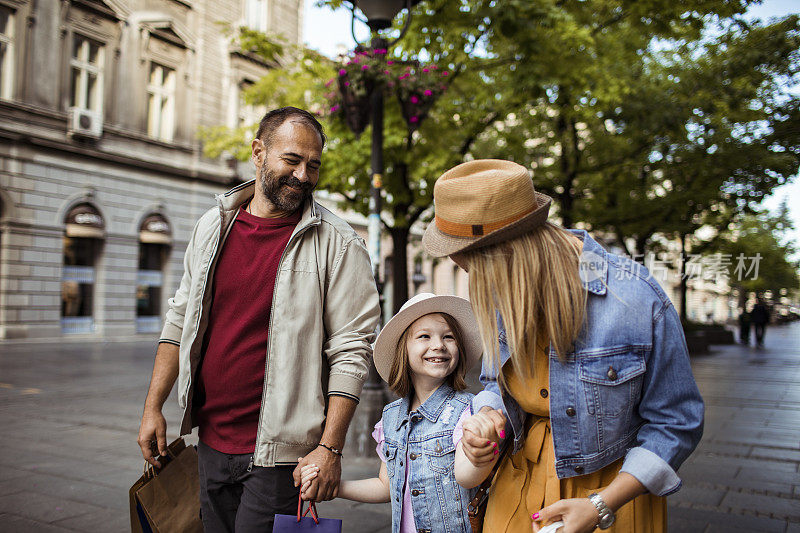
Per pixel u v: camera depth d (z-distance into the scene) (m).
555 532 1.36
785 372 12.93
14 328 18.05
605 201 16.33
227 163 24.31
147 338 20.97
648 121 12.79
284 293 2.13
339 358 2.14
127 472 4.92
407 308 2.13
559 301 1.45
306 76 12.41
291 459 2.06
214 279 2.20
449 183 1.48
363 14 7.01
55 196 19.09
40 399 8.55
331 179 11.02
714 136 12.70
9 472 4.89
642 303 1.45
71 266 19.97
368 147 10.21
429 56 9.65
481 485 1.76
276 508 2.06
